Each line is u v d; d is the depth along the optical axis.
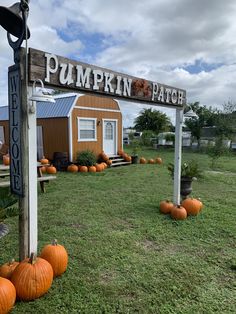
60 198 6.53
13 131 2.76
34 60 2.70
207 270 3.24
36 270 2.61
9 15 2.52
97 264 3.32
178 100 5.23
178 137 5.33
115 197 6.69
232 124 18.19
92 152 12.52
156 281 2.98
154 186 8.18
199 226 4.72
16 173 2.79
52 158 13.16
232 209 5.80
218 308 2.56
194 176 6.03
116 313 2.46
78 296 2.67
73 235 4.23
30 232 2.83
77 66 3.16
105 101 14.01
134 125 35.69
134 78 4.16
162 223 4.82
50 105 13.44
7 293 2.38
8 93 2.78
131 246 3.86
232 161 15.41
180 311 2.51
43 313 2.43
